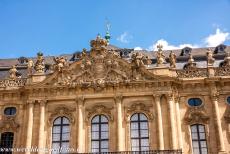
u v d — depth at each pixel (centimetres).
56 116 4384
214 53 5109
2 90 4559
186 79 4434
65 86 4419
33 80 4541
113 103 4366
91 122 4334
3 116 4488
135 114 4338
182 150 4166
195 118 4300
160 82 4350
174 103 4350
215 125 4231
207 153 4153
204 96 4412
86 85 4403
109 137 4222
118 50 5284
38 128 4309
